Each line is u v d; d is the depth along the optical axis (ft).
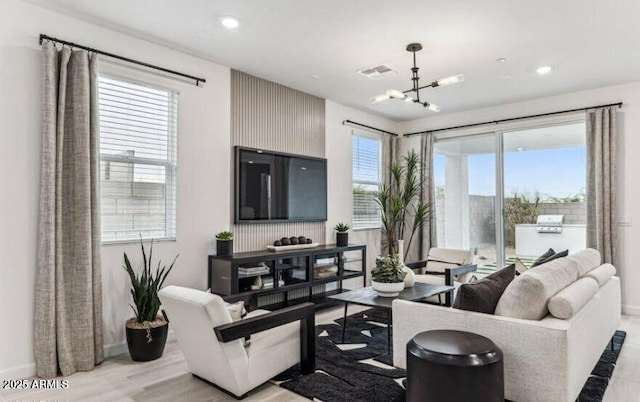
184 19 10.41
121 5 9.68
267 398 8.30
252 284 13.60
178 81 12.55
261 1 9.48
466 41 11.68
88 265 9.92
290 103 16.39
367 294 12.10
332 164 18.37
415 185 20.94
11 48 9.28
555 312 7.29
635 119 15.24
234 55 12.89
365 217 20.25
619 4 9.52
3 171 9.14
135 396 8.43
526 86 15.89
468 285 7.92
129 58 11.33
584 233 16.79
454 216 20.59
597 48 12.14
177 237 12.40
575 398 7.07
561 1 9.41
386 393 8.43
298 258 15.11
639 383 8.95
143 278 10.66
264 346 8.59
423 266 17.01
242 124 14.51
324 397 8.27
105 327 10.74
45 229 9.37
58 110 9.68
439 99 17.83
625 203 15.38
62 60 9.77
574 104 16.63
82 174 9.92
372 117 20.72
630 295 15.21
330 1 9.47
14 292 9.24
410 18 10.29
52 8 9.80
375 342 11.74
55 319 9.47
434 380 6.45
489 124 19.11
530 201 18.21
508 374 7.19
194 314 7.98
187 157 12.73
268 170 15.28
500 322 7.29
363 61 13.37
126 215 11.43
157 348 10.50
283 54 12.80
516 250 18.57
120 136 11.33
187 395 8.46
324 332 12.75
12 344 9.20
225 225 13.76
